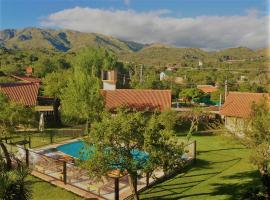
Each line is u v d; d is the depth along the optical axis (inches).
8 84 1937.7
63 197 833.5
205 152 1314.0
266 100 863.7
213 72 4480.8
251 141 772.6
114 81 2199.8
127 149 684.1
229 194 842.2
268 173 758.5
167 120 1541.6
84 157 779.4
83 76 1638.8
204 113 1926.7
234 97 1813.5
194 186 915.4
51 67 4158.5
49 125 1838.1
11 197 342.0
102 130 674.2
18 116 994.7
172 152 690.2
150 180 943.0
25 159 1040.8
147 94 1955.0
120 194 844.6
